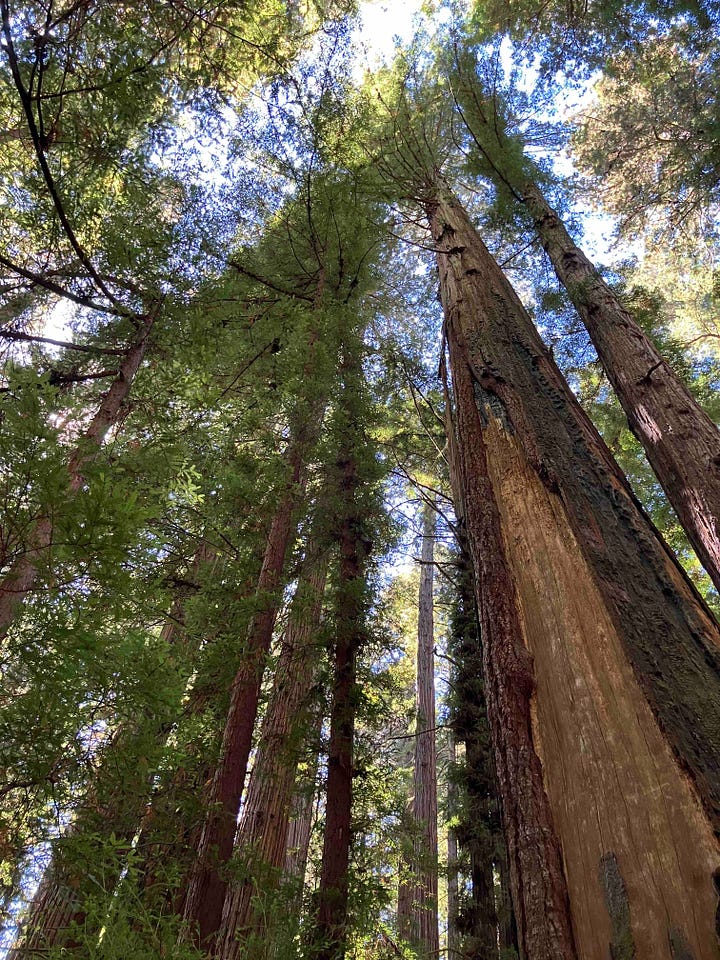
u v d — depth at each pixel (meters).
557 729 1.81
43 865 1.95
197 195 4.21
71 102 3.00
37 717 1.79
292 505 4.43
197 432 3.47
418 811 7.62
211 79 4.62
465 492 2.80
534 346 3.46
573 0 7.45
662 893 1.33
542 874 1.53
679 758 1.55
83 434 2.46
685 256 9.78
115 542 1.75
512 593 2.28
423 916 6.93
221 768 3.24
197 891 2.86
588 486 2.56
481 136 6.83
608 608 2.02
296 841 7.44
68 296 3.04
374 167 6.54
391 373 7.64
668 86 8.04
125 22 3.28
